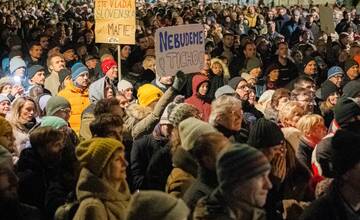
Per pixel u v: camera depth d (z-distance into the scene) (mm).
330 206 3945
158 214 3486
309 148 6578
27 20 21719
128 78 11562
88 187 4527
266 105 9062
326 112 9320
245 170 3578
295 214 5160
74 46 15484
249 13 25984
